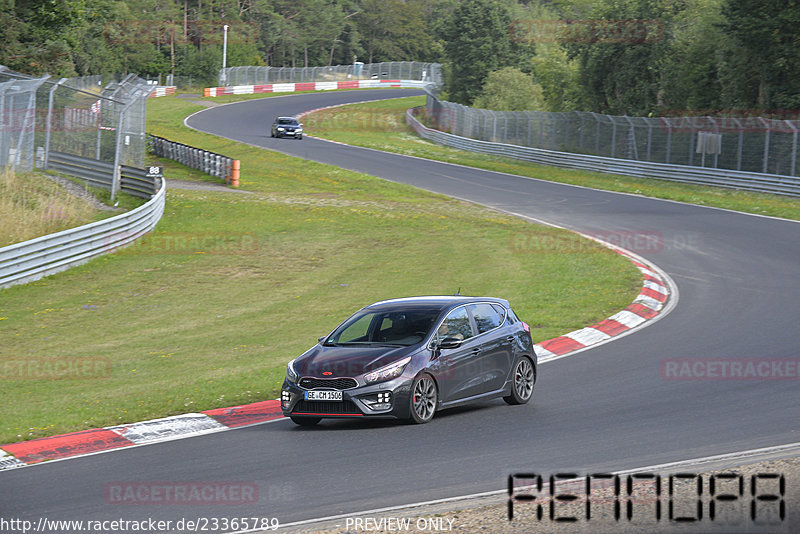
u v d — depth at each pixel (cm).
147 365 1850
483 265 2891
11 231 2981
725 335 1858
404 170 5672
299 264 3011
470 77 10994
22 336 2178
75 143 3947
